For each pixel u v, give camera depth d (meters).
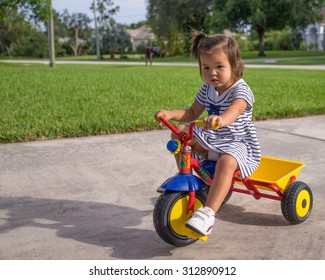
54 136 5.92
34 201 3.75
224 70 2.99
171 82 13.00
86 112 7.31
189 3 46.75
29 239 3.06
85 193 3.93
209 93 3.23
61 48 72.69
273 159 3.64
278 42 54.59
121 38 60.34
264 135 6.05
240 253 2.88
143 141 5.73
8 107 7.88
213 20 40.56
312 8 40.28
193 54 3.21
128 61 42.56
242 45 53.62
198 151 3.22
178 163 3.23
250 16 39.19
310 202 3.40
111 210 3.56
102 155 5.10
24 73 17.38
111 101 8.69
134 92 10.19
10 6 24.75
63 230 3.20
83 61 44.16
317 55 41.34
